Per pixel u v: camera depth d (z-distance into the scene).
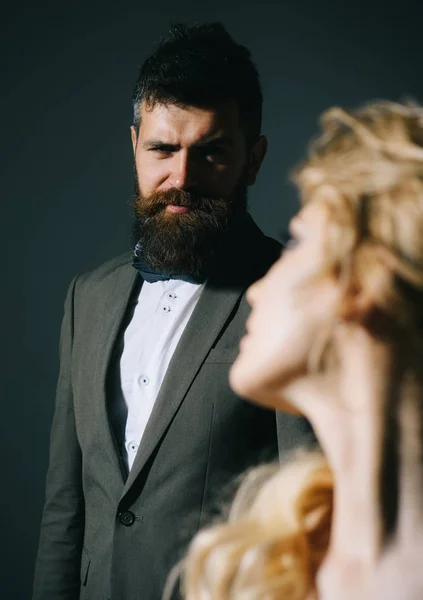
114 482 1.38
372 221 0.44
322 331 0.45
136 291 1.53
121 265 1.60
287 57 3.04
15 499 2.93
